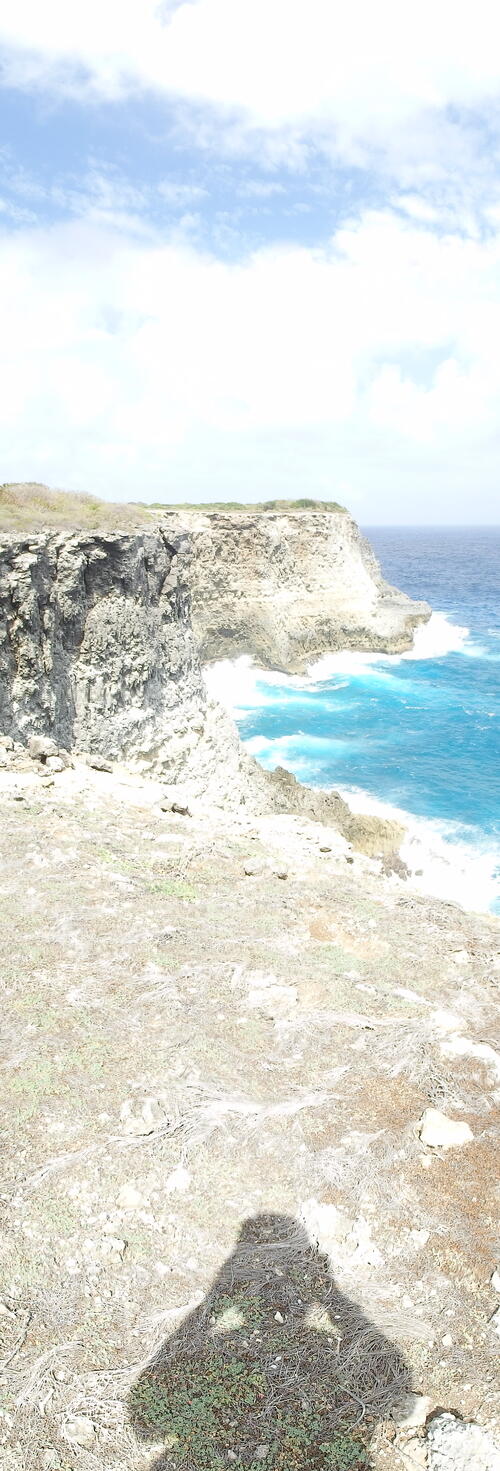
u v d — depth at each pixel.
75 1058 7.89
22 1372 4.95
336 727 54.41
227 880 13.05
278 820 21.80
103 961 9.72
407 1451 4.63
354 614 78.44
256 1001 9.21
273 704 60.16
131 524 31.33
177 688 32.91
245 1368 5.12
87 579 27.86
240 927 11.15
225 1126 7.14
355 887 13.79
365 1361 5.19
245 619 70.31
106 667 27.88
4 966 9.38
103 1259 5.82
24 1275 5.61
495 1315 5.53
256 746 49.84
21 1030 8.24
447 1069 8.16
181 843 14.65
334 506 92.38
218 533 71.06
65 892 11.42
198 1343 5.25
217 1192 6.46
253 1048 8.36
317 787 42.56
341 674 70.75
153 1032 8.45
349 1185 6.57
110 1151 6.77
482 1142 7.14
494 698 62.72
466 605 122.69
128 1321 5.38
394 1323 5.46
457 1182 6.66
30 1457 4.50
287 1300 5.59
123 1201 6.28
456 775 44.59
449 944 11.55
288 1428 4.77
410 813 38.56
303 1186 6.57
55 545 26.02
